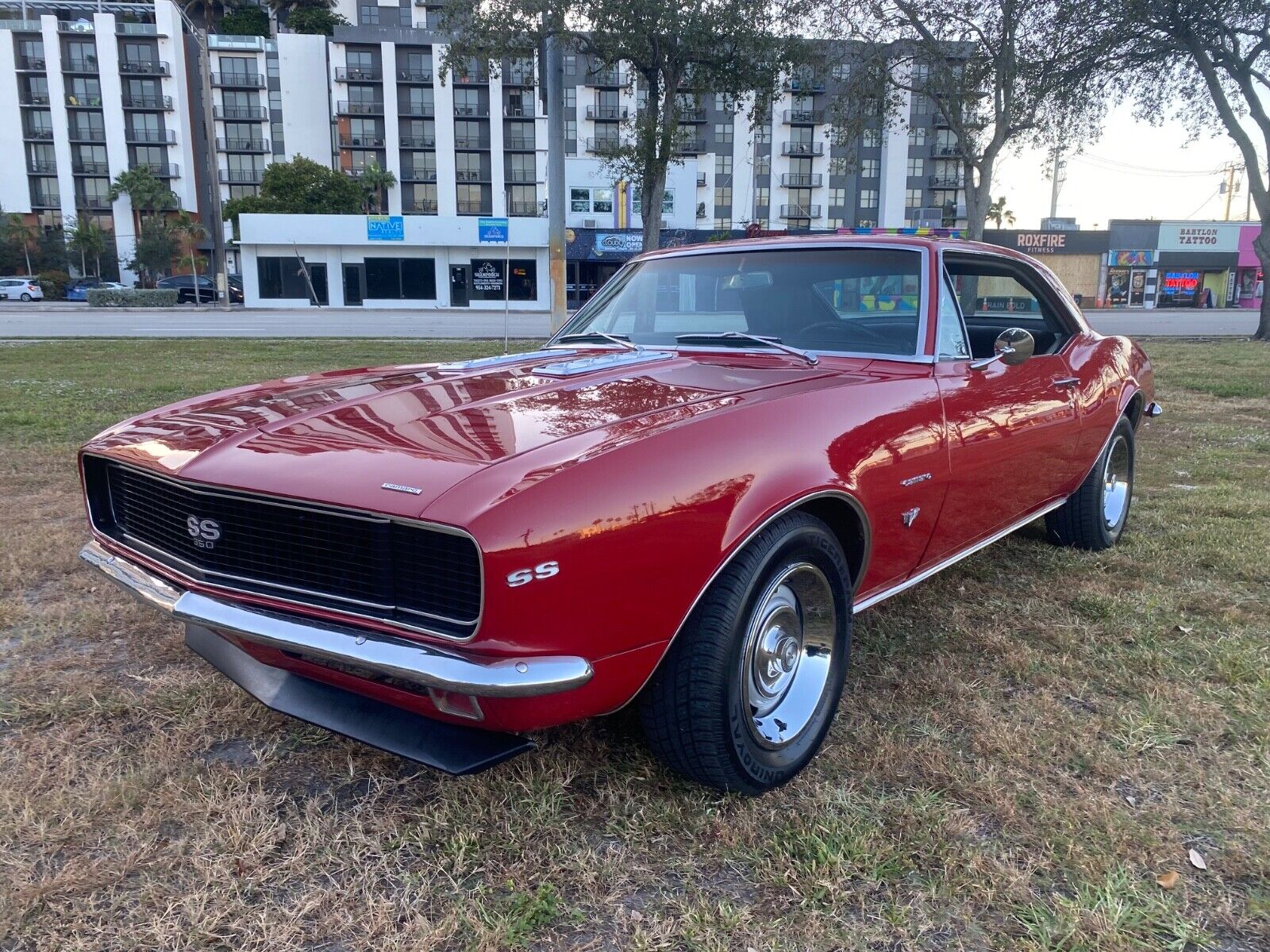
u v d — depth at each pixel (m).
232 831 2.20
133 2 72.75
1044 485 3.75
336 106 69.44
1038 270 4.08
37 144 71.00
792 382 2.68
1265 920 1.92
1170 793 2.36
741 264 3.48
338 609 2.04
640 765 2.50
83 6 70.38
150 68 69.12
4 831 2.20
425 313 37.72
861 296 3.20
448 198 68.25
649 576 2.00
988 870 2.06
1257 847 2.14
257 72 72.81
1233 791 2.37
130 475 2.55
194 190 73.00
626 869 2.09
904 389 2.80
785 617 2.40
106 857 2.11
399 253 45.69
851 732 2.70
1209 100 21.23
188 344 18.59
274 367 13.49
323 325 26.95
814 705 2.50
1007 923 1.91
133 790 2.35
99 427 7.95
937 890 2.00
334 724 2.22
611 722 2.75
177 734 2.66
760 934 1.88
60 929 1.88
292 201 60.16
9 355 15.55
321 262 45.53
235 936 1.87
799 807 2.32
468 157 68.12
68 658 3.20
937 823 2.22
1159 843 2.15
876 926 1.90
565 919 1.93
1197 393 11.12
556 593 1.86
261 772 2.48
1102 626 3.49
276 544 2.13
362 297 46.06
